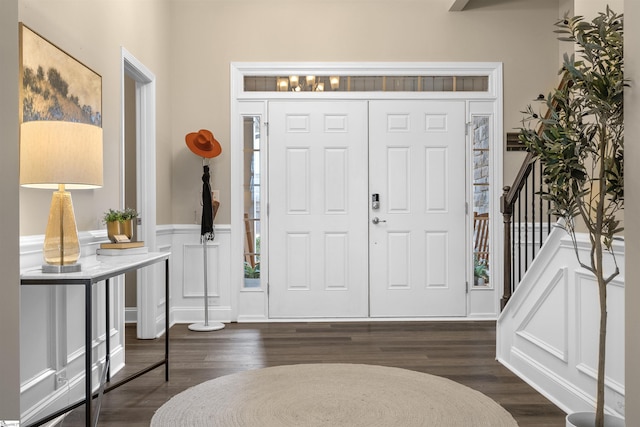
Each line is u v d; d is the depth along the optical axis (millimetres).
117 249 2986
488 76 5324
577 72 1971
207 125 5219
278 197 5246
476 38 5277
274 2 5230
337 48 5246
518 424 2594
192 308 5211
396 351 4027
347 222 5258
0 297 1223
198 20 5223
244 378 3340
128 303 5289
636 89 1528
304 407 2816
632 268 1537
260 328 4902
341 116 5258
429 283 5262
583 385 2715
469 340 4371
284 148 5246
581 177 2047
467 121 5266
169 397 2988
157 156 4684
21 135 2295
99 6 3359
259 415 2703
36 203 2551
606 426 2109
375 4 5254
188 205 5207
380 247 5262
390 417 2672
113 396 3014
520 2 5285
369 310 5270
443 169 5270
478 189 5312
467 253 5270
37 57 2502
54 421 2598
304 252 5258
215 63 5223
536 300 3215
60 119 2740
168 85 5098
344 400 2922
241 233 5246
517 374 3412
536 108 5273
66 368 2859
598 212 2070
